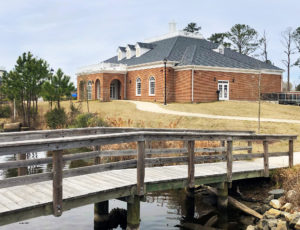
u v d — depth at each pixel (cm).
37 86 3206
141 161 752
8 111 3716
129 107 3241
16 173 1359
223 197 943
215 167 1042
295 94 3581
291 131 2050
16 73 3167
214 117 2505
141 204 1006
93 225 848
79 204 659
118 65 4194
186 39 4241
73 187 716
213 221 881
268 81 3972
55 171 606
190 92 3428
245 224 858
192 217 909
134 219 758
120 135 699
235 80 3709
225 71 3634
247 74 3794
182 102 3531
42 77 3238
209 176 904
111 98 4472
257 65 3881
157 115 2716
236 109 2942
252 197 995
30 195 654
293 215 776
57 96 3128
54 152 606
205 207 984
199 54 3688
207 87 3522
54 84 3139
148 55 4159
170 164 1338
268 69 3941
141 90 3953
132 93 4125
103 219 861
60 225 840
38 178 595
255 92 3844
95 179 802
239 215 912
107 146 1623
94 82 4303
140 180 750
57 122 2906
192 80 3425
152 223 868
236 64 3778
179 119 2475
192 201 1002
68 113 3092
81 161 1622
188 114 2683
